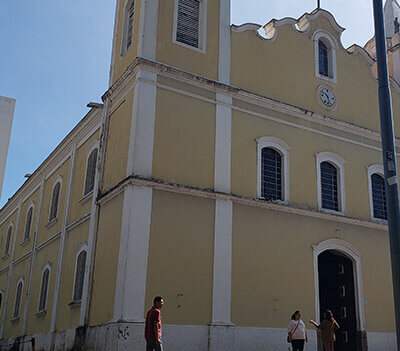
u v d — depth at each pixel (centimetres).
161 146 1401
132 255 1273
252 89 1630
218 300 1369
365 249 1734
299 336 1308
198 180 1433
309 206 1642
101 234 1491
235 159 1527
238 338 1377
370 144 1878
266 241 1512
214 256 1398
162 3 1539
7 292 2572
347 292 1705
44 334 1866
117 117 1546
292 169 1644
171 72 1469
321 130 1756
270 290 1475
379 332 1673
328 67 1872
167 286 1303
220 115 1532
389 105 941
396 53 2108
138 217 1309
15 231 2708
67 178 2034
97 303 1409
